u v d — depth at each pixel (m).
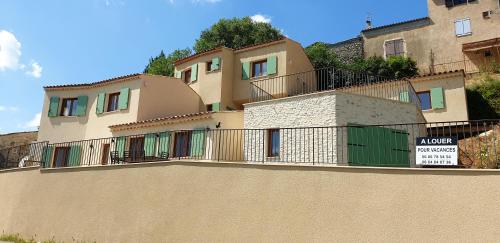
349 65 28.48
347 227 6.98
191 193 9.08
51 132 21.58
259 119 14.42
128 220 9.91
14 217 12.80
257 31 33.34
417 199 6.49
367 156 12.34
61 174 12.02
